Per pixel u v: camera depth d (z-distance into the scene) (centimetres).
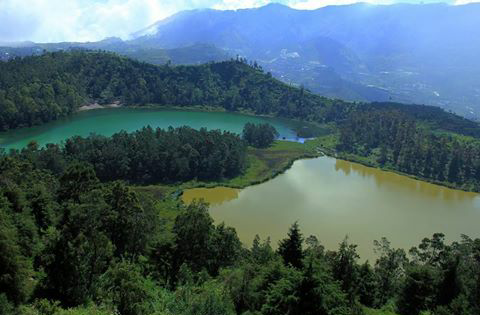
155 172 16138
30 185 9500
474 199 16150
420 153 19488
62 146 18512
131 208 7700
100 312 5041
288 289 4119
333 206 13950
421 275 7025
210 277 7062
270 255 7500
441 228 12619
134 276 5784
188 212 7956
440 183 18138
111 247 6341
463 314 6134
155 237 8256
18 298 5091
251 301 5425
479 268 7131
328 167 19338
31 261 6456
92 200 7462
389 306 7431
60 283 5456
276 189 15600
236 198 14412
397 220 13012
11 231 5719
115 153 15588
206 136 17650
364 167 19988
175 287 6512
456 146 19688
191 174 16525
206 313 4906
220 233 8275
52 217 8181
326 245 10856
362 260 10188
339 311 4116
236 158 17000
